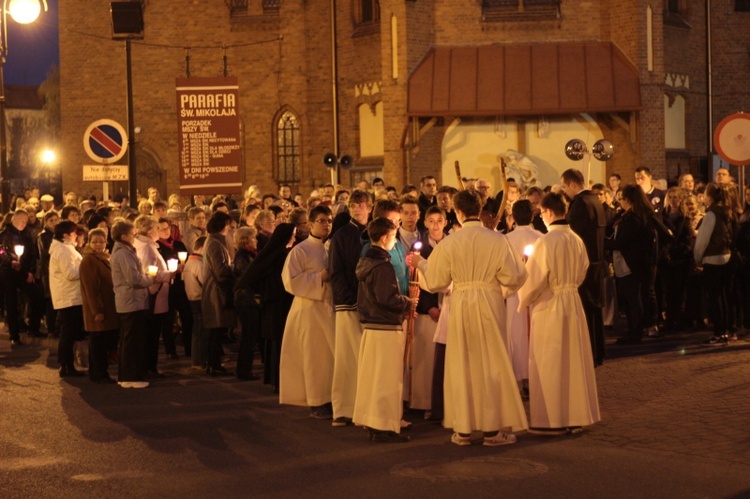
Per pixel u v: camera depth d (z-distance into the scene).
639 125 34.38
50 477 9.37
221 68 41.69
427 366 11.75
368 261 10.54
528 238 12.49
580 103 33.91
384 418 10.47
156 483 9.11
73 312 15.27
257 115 41.44
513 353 12.48
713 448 9.66
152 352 15.06
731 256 15.94
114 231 14.12
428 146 35.50
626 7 34.53
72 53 42.75
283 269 12.07
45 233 19.08
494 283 10.30
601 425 10.88
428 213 12.44
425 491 8.60
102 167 20.92
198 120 19.66
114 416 12.12
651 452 9.64
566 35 35.25
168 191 42.25
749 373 13.33
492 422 10.13
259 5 41.25
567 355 10.63
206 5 41.59
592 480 8.75
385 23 35.38
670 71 37.28
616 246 16.36
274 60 41.16
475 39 35.44
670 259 17.56
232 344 18.75
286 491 8.74
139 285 14.01
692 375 13.37
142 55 42.16
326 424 11.53
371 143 38.38
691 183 20.36
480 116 35.22
